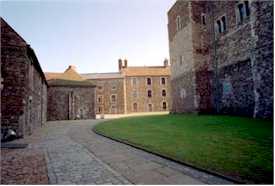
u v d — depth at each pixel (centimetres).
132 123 2150
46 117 3631
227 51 2333
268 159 723
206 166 688
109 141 1284
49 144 1260
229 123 1553
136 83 5766
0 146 1177
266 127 1278
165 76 5847
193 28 2686
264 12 1638
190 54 2689
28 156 952
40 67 2189
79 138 1476
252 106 1955
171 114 3089
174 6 3108
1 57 1530
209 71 2664
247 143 948
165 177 636
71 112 4091
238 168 655
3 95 1510
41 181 634
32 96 1905
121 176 662
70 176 673
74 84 4197
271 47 1583
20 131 1520
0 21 1544
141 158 852
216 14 2538
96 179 642
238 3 2139
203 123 1669
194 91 2602
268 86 1614
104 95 5753
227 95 2325
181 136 1225
